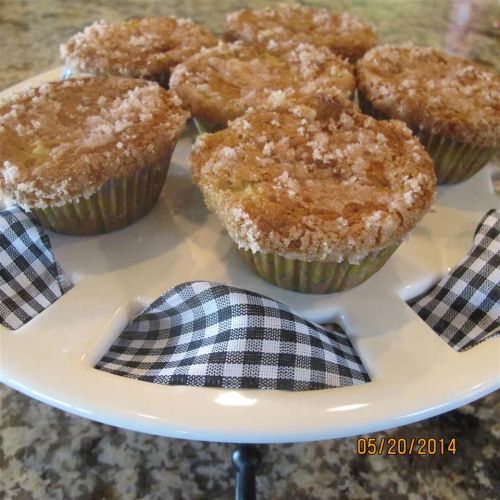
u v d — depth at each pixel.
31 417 0.18
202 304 0.16
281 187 0.17
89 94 0.21
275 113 0.20
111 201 0.19
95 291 0.17
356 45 0.27
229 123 0.20
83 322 0.16
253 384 0.14
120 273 0.18
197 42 0.26
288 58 0.25
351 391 0.14
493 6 0.40
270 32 0.27
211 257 0.19
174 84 0.23
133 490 0.16
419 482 0.17
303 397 0.14
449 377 0.14
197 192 0.22
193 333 0.16
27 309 0.17
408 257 0.19
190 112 0.22
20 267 0.17
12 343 0.15
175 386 0.14
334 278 0.17
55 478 0.17
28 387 0.14
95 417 0.13
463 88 0.23
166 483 0.17
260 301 0.15
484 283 0.18
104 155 0.18
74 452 0.17
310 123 0.20
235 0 0.39
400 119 0.23
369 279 0.18
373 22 0.38
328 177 0.18
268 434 0.13
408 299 0.19
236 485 0.16
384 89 0.23
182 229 0.20
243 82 0.23
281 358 0.14
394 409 0.14
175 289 0.16
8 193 0.18
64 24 0.36
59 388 0.14
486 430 0.18
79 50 0.25
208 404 0.13
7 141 0.19
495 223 0.19
